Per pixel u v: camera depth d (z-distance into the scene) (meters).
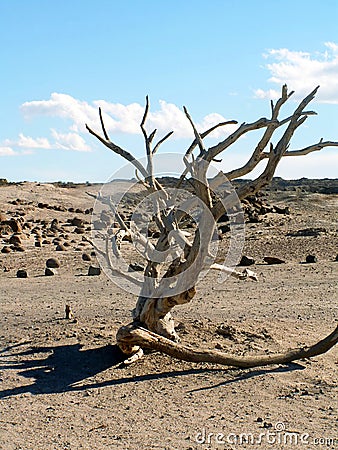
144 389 7.57
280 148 7.95
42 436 6.21
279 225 33.03
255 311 12.23
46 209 43.19
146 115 8.68
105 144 8.73
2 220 34.25
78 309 12.55
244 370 8.29
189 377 8.00
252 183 8.01
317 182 84.31
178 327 10.02
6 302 13.64
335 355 9.06
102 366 8.37
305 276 17.22
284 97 7.90
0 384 7.83
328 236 27.36
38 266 20.48
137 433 6.24
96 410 6.92
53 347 9.20
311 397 7.31
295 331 10.34
